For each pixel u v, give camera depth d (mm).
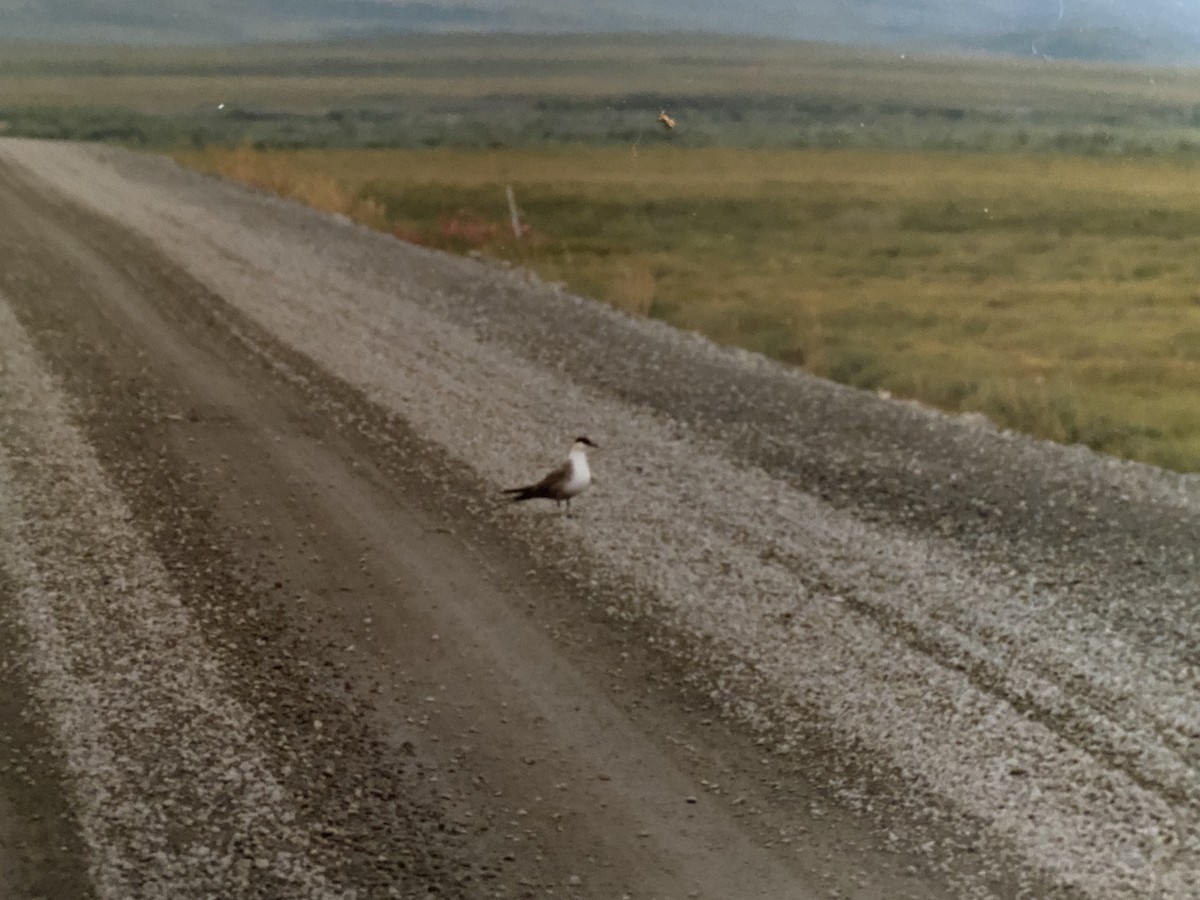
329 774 6789
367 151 54312
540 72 131125
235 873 5949
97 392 13633
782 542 9922
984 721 7230
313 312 17953
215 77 130125
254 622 8531
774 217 35281
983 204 38281
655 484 11258
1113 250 29984
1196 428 13867
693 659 8062
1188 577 9258
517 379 14773
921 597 8898
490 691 7711
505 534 10133
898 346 19031
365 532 10148
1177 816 6320
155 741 7039
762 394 14461
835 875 5984
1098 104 86125
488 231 28000
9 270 19781
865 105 87125
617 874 6004
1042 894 5805
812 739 7125
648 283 21594
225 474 11352
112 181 32750
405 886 5891
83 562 9336
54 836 6195
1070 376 16969
